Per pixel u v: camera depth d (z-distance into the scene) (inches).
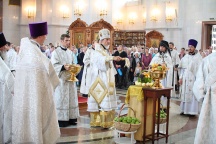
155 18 785.6
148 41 780.0
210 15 711.7
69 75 282.7
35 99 179.0
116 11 941.8
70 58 287.4
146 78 246.5
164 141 250.5
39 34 189.6
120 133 254.1
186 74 352.8
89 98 287.0
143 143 239.6
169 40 769.6
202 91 201.8
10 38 859.4
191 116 350.9
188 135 270.2
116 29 924.0
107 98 278.5
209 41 732.0
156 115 257.4
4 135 187.0
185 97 350.0
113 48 717.3
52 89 189.3
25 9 865.5
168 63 358.3
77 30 689.0
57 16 810.2
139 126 232.8
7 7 850.8
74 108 294.0
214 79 195.5
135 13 940.0
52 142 187.6
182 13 757.9
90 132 269.7
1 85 186.2
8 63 386.6
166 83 358.6
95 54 280.1
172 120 328.5
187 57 355.6
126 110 367.2
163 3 773.3
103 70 278.1
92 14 836.6
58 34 812.6
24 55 182.5
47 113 185.5
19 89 181.2
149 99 247.0
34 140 178.2
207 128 196.4
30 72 179.9
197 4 730.2
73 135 259.6
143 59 557.9
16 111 180.7
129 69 575.2
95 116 288.0
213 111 193.8
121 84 571.5
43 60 185.6
